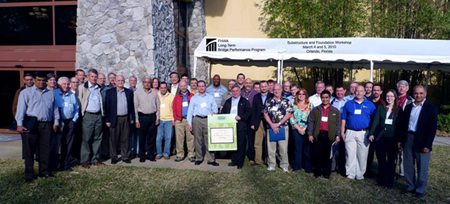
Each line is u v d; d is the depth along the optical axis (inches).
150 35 286.2
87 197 161.5
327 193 172.6
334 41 287.7
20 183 174.4
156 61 293.3
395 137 179.0
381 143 183.2
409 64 355.6
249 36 471.8
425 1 398.9
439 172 215.6
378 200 164.7
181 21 424.5
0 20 338.3
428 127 163.5
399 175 200.7
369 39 283.4
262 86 224.5
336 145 195.2
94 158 214.8
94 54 295.4
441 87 439.8
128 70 289.6
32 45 334.0
